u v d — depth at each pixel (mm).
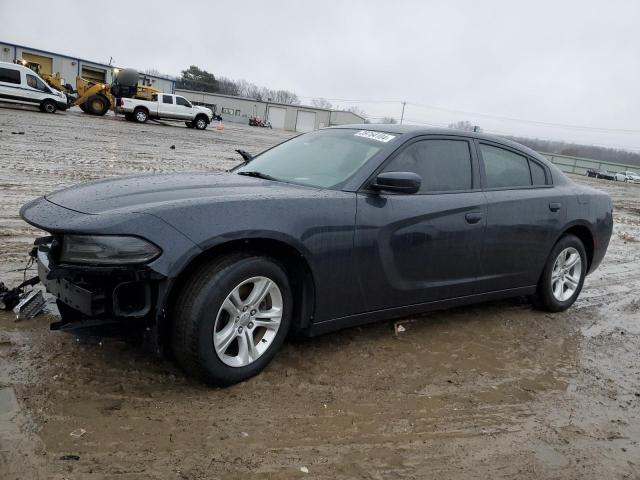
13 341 3381
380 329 4289
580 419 3234
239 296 3115
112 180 3619
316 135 4461
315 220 3289
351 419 2979
